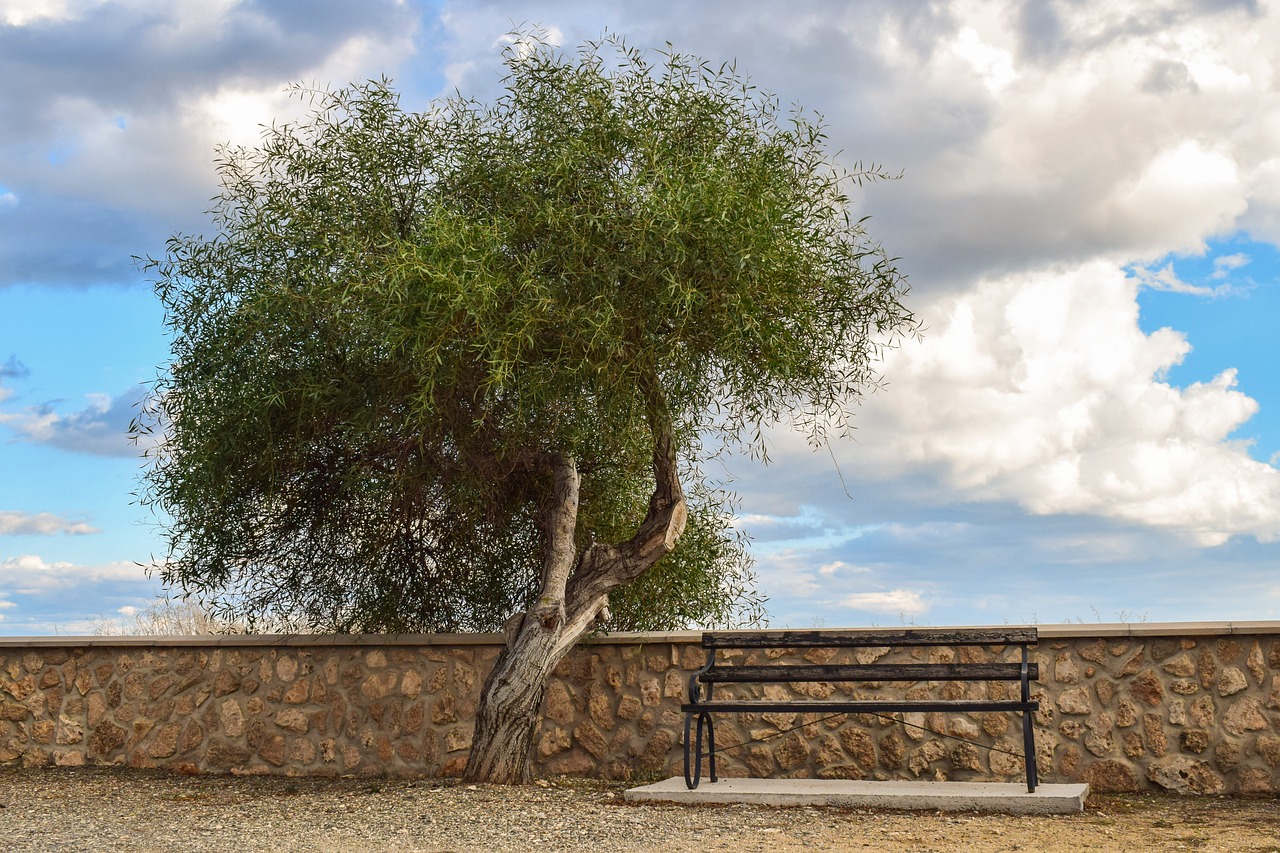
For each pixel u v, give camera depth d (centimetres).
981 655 695
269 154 729
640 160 691
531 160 705
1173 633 655
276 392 693
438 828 552
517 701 691
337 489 799
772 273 663
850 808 597
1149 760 651
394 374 681
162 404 738
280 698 790
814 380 750
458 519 822
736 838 511
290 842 524
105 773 783
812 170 708
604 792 667
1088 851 473
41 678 829
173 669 812
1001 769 676
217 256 725
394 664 778
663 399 709
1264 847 475
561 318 634
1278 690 637
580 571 746
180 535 777
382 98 735
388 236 702
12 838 540
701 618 884
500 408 722
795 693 721
